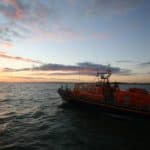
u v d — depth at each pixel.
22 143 10.15
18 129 13.13
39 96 45.44
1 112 20.39
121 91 17.44
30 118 17.30
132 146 10.02
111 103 17.34
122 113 16.34
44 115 18.89
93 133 12.36
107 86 18.78
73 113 19.89
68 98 21.61
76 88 22.64
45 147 9.61
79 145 10.02
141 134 12.23
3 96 43.91
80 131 12.84
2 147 9.49
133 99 16.25
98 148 9.65
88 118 17.28
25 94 53.25
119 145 10.12
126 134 12.19
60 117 17.81
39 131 12.73
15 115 18.70
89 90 20.73
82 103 19.67
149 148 9.74
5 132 12.26
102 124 14.94
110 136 11.76
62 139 11.00
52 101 32.88
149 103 15.17
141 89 16.73
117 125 14.58
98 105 17.98
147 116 14.76
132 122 15.62
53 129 13.32
